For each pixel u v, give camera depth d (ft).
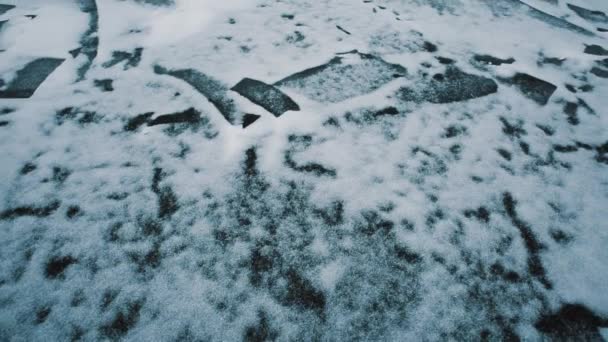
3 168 6.17
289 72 8.52
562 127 7.59
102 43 9.32
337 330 4.54
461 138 7.15
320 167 6.42
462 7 12.22
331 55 9.19
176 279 4.93
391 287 4.95
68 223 5.49
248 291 4.85
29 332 4.37
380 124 7.34
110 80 8.17
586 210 5.99
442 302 4.82
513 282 5.06
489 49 10.05
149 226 5.51
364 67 8.86
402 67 8.98
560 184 6.40
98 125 7.07
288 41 9.62
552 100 8.30
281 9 10.99
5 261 4.99
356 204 5.89
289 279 4.99
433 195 6.09
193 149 6.66
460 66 9.20
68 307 4.60
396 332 4.53
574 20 12.24
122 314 4.58
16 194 5.82
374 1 11.98
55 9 10.64
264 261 5.16
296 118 7.31
